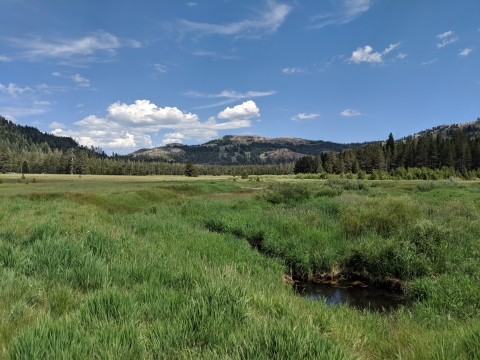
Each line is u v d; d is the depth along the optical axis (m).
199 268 5.84
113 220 12.75
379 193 29.58
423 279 6.89
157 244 8.55
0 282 3.91
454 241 9.35
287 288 7.21
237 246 10.01
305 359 2.46
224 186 47.22
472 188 32.75
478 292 5.73
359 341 3.47
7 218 10.03
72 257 5.24
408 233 9.65
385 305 6.96
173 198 30.95
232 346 2.67
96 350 2.51
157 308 3.47
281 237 11.20
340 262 9.16
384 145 119.38
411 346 3.32
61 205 15.95
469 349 3.12
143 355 2.50
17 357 2.27
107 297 3.42
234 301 3.56
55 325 2.73
